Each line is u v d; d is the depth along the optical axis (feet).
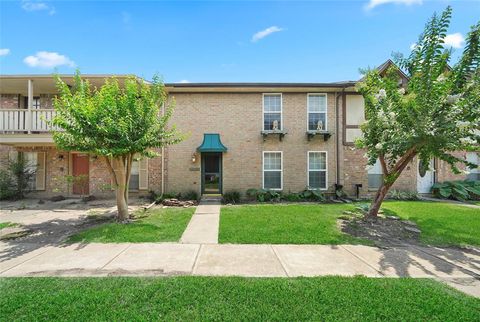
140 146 24.40
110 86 25.29
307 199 39.81
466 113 19.75
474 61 20.44
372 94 24.99
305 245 18.60
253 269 14.28
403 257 16.49
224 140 41.50
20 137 35.99
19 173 40.16
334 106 42.24
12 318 9.45
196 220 25.80
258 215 27.84
